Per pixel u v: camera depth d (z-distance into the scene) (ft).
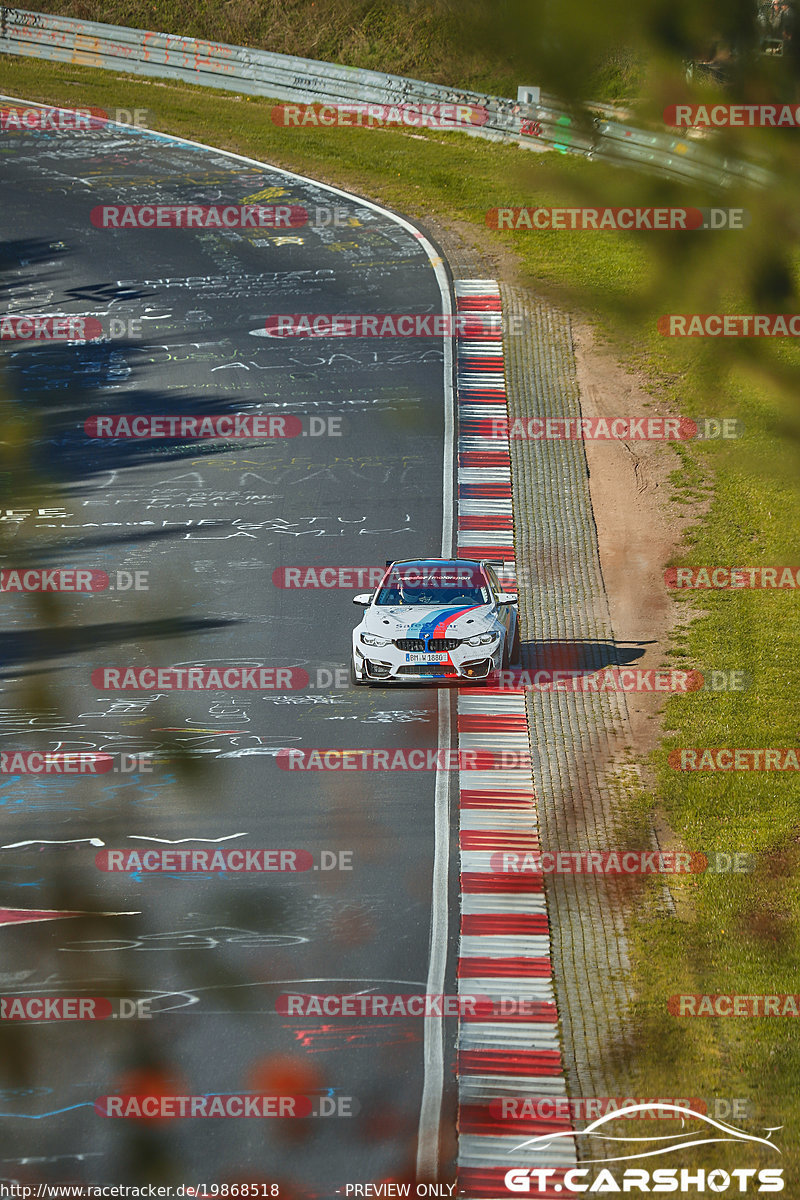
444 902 132.57
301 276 412.36
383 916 128.77
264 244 436.35
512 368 349.61
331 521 276.62
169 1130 90.27
